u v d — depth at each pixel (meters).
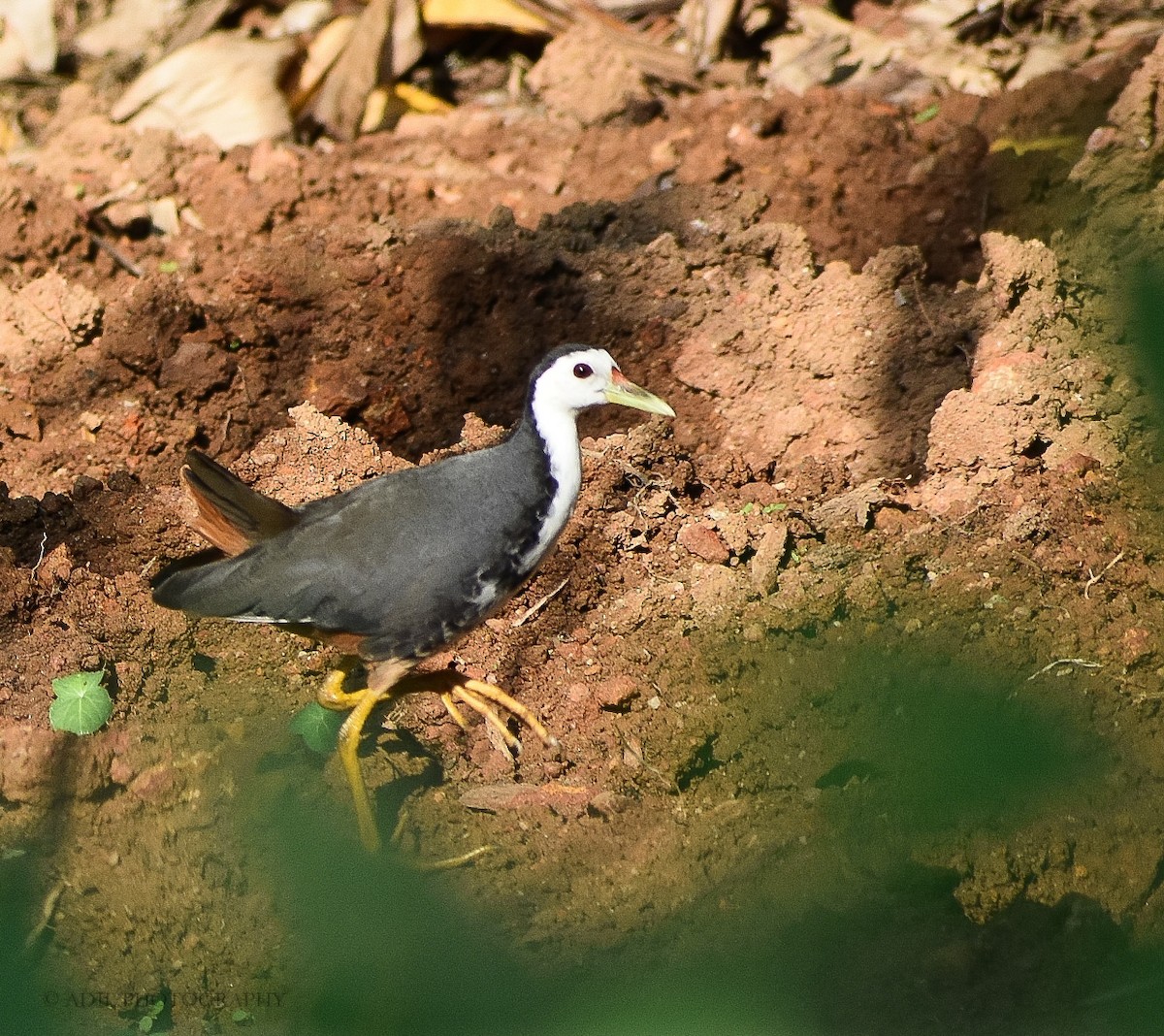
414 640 9.26
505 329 12.72
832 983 7.50
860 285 12.27
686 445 12.17
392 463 11.62
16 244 14.03
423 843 9.29
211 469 9.03
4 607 10.24
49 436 12.52
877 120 14.38
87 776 9.41
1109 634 9.78
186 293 12.84
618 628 10.42
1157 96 12.57
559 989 7.66
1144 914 8.23
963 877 8.16
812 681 8.47
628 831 9.17
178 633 10.38
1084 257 10.01
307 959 8.30
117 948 8.77
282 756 9.80
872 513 11.03
